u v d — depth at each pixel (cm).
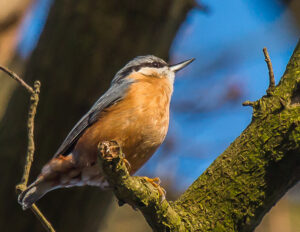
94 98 1055
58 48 1065
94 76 1059
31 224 1034
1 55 1467
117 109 848
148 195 571
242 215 600
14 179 1026
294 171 595
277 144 595
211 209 611
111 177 559
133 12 1084
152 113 854
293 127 589
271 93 623
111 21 1077
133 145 845
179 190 1512
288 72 627
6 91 1416
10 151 1030
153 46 1112
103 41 1070
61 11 1083
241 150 618
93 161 843
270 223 1389
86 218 1073
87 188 1052
